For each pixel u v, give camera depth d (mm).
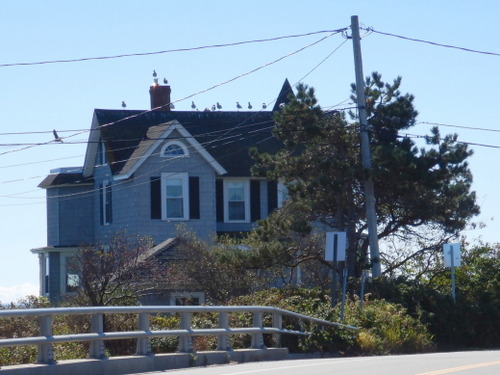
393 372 15648
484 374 15047
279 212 37250
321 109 35156
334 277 27906
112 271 30750
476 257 35969
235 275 35344
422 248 36469
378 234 36625
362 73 33500
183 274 35125
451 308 31766
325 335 23422
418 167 33625
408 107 34656
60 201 48281
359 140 34844
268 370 16547
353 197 35562
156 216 43062
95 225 47188
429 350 27812
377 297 31297
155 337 18844
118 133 46594
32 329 21188
